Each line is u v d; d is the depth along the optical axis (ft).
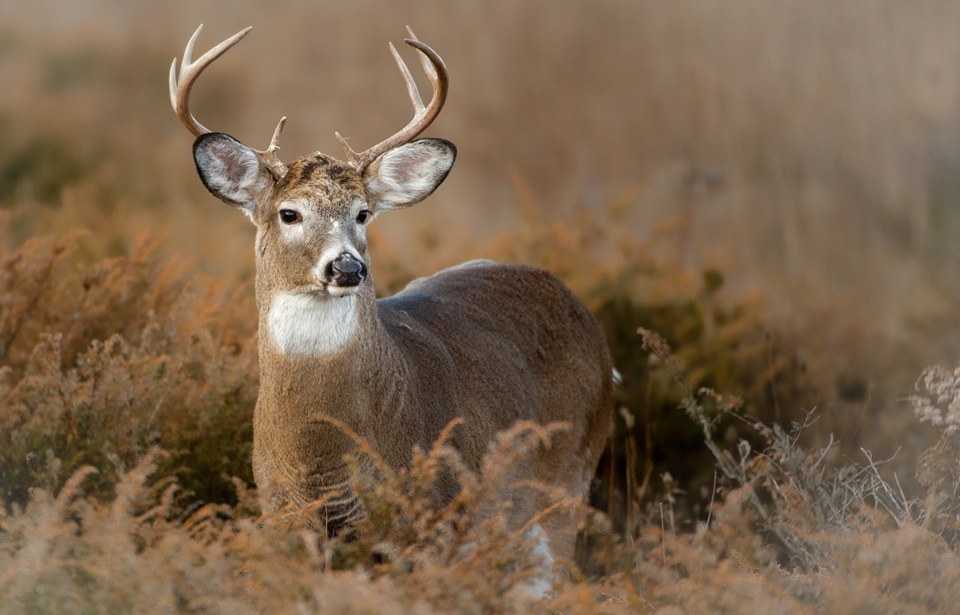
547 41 121.60
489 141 112.78
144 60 141.38
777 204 91.76
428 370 41.37
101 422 42.50
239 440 45.42
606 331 62.08
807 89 103.40
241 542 32.71
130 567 30.53
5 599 30.14
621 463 58.44
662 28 116.26
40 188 98.12
